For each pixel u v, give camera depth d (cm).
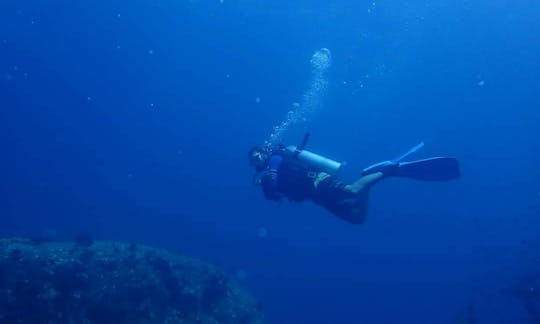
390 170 540
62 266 1048
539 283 1494
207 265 1468
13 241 1173
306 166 534
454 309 2498
